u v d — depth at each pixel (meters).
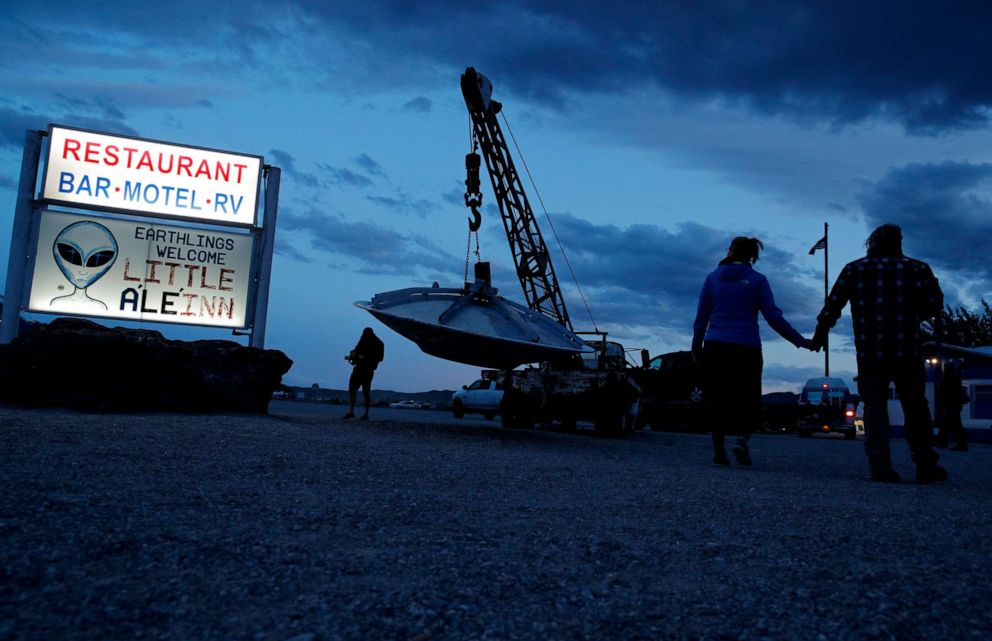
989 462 9.59
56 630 1.54
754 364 6.63
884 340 5.77
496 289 10.71
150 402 8.80
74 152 11.27
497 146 23.20
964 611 1.97
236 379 9.62
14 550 2.06
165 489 3.25
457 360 9.93
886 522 3.47
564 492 4.11
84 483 3.22
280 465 4.39
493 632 1.68
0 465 3.54
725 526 3.18
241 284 11.82
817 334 6.26
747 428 6.72
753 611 1.91
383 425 9.20
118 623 1.60
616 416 13.40
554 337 10.57
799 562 2.50
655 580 2.21
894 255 5.90
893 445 14.64
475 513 3.24
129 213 11.41
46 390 8.27
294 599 1.84
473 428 10.16
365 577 2.07
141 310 11.35
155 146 11.60
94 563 2.02
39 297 10.98
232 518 2.75
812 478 5.74
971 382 21.59
